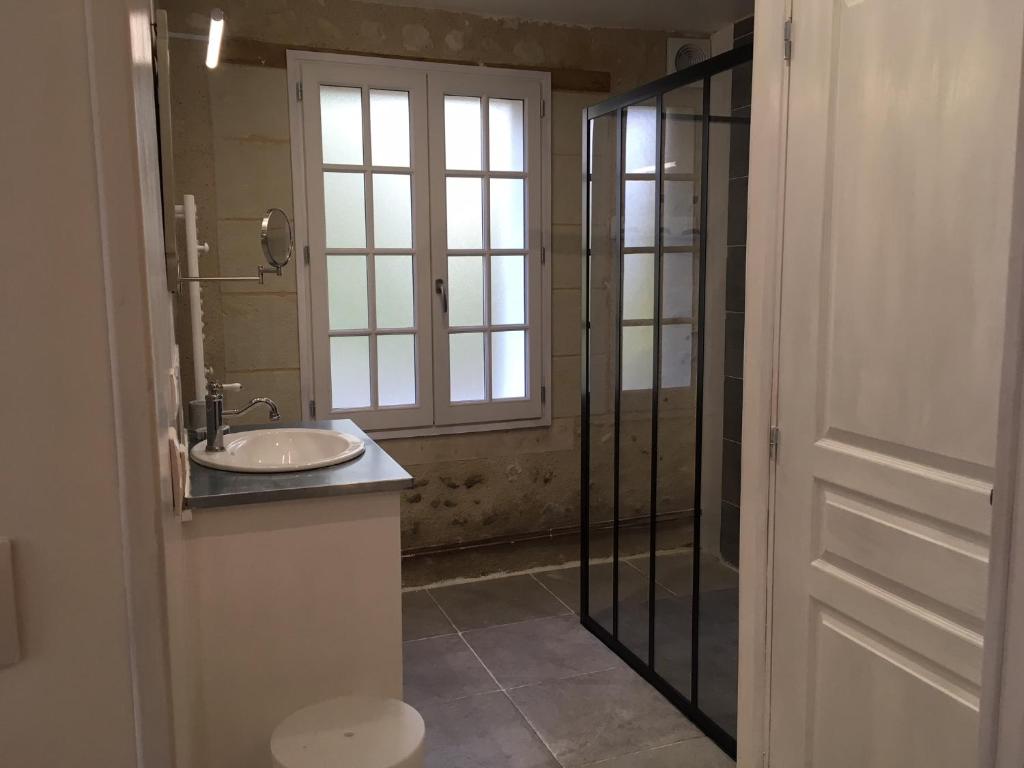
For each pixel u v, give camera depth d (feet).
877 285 5.65
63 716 2.36
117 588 2.35
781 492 6.66
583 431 10.69
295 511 6.70
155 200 3.85
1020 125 3.30
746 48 7.62
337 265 12.34
